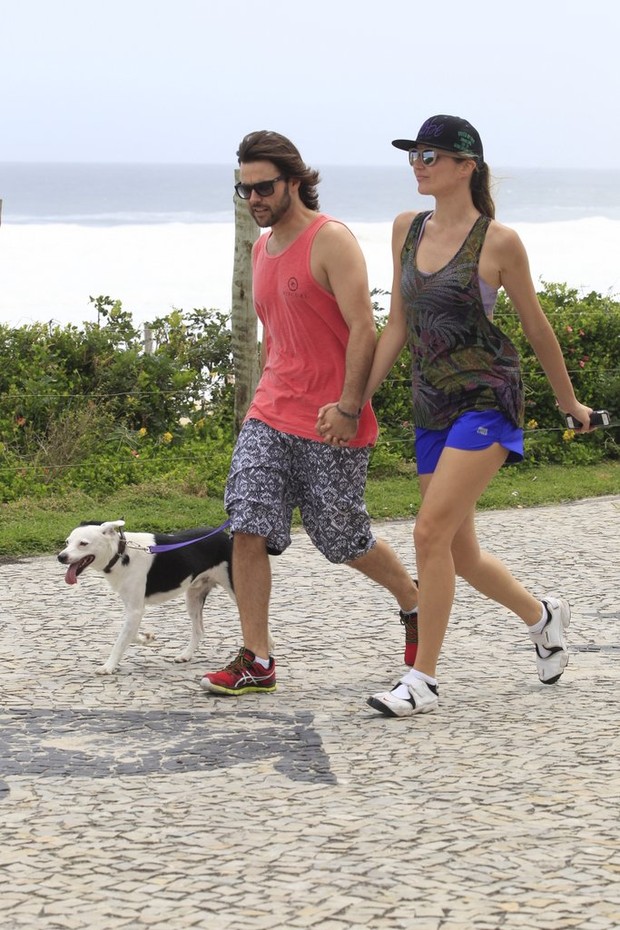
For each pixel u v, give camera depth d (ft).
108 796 34.45
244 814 32.91
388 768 36.65
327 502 44.62
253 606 45.11
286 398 44.47
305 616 57.11
